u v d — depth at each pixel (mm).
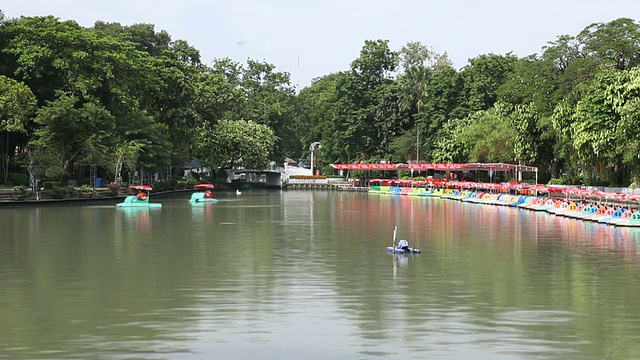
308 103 180500
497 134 96688
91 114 73625
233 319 19172
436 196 102000
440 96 126562
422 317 19469
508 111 100312
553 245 36531
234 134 129750
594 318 19375
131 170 87500
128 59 85562
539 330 18078
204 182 127125
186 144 114375
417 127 130000
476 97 118562
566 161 80062
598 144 63906
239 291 23094
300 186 145375
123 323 18719
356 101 146875
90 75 79188
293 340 17125
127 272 26875
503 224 50281
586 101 66312
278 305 20953
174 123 106938
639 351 16219
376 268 28156
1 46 78375
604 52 77250
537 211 65938
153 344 16781
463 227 47594
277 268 28016
